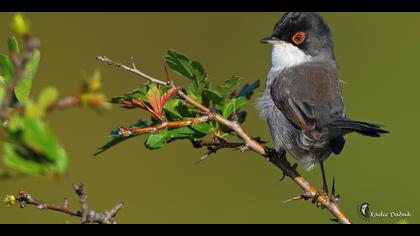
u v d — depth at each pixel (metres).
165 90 7.50
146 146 7.39
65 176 3.67
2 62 5.43
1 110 3.74
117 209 5.15
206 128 7.66
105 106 3.89
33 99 4.10
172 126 6.90
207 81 8.06
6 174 3.61
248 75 20.52
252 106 11.09
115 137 7.04
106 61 6.84
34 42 3.80
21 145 3.64
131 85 18.70
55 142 3.65
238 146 7.69
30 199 5.83
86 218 5.02
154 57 20.06
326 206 7.46
